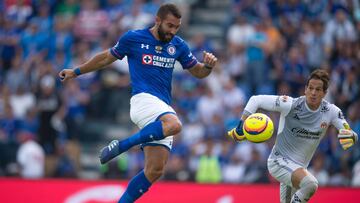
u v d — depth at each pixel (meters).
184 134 57.22
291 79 60.19
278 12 66.25
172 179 52.59
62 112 60.03
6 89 61.06
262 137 30.81
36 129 59.59
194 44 64.12
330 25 63.59
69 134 59.56
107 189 47.12
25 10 72.25
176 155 53.81
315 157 53.78
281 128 33.09
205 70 32.25
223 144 54.50
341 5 65.19
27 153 55.34
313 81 31.80
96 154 62.06
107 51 31.42
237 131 32.09
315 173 52.47
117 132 62.53
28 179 47.75
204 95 59.38
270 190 45.53
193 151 54.88
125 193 31.16
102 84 63.47
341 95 58.22
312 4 66.38
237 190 45.81
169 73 31.39
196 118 58.31
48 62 64.25
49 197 47.38
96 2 69.94
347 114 57.16
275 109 32.47
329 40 63.03
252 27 64.12
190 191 46.22
